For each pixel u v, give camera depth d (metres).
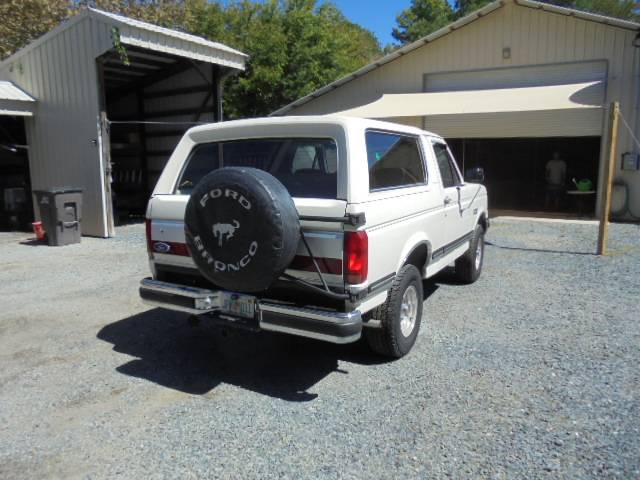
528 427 3.54
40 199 10.50
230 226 3.80
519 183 17.08
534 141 16.67
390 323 4.44
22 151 13.27
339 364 4.66
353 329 3.75
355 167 3.93
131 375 4.49
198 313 4.27
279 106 23.39
